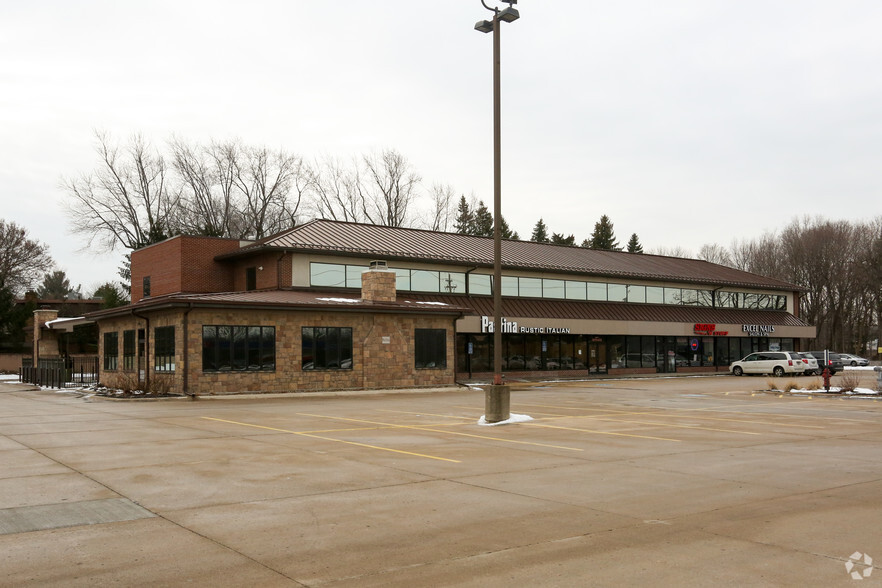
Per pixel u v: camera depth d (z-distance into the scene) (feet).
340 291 122.31
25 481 33.60
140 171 190.90
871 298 268.00
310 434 52.47
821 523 25.95
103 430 54.65
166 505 28.76
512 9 59.82
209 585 19.24
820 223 277.23
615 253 191.11
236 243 132.05
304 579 19.72
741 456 42.22
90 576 19.93
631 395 101.45
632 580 19.58
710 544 23.17
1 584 19.24
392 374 109.40
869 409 78.28
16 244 227.81
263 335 97.76
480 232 310.65
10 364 197.77
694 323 170.40
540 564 21.06
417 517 26.86
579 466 38.32
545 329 142.10
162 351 97.55
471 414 70.28
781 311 201.05
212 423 60.34
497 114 61.67
